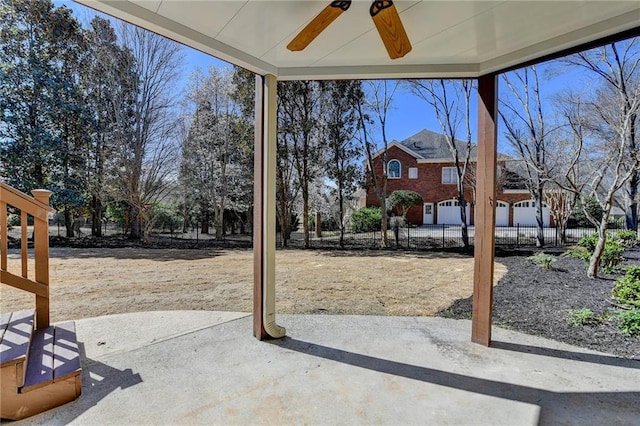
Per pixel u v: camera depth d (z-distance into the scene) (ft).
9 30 29.55
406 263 23.41
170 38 6.93
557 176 22.56
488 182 8.73
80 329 9.98
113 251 28.81
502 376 7.23
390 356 8.21
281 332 9.42
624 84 17.34
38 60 30.55
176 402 6.21
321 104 31.73
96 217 35.47
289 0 5.87
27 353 6.19
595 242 18.56
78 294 15.10
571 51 7.34
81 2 5.62
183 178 35.06
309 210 36.65
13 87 29.89
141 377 7.13
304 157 32.07
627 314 10.30
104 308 12.91
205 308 12.93
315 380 7.05
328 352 8.43
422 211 51.93
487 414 5.88
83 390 6.59
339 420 5.72
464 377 7.19
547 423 5.63
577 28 6.89
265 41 7.59
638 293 11.60
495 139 8.63
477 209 8.98
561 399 6.36
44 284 8.24
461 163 35.22
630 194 20.27
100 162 32.68
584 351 8.56
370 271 20.68
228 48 7.85
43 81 30.73
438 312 12.34
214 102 35.47
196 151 35.17
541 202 25.89
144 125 33.09
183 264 22.72
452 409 6.03
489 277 8.77
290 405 6.15
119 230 36.86
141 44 32.68
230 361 7.91
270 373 7.34
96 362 7.82
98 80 32.19
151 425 5.54
